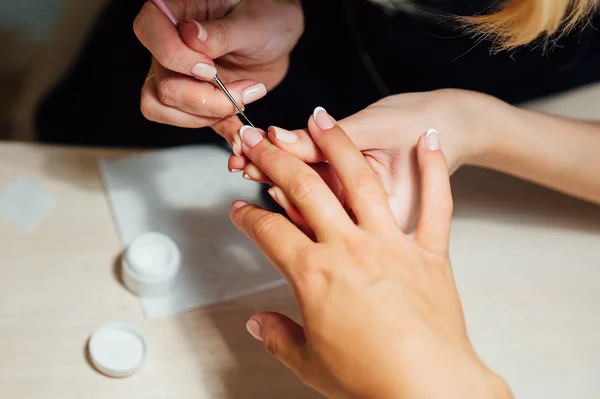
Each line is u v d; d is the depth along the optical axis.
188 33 0.54
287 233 0.49
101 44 0.82
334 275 0.48
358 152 0.51
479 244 0.65
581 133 0.66
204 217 0.63
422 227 0.51
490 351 0.60
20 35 1.10
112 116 0.79
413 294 0.48
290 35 0.62
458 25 0.70
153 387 0.55
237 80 0.58
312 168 0.53
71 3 0.88
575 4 0.57
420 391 0.46
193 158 0.67
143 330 0.58
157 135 0.79
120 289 0.59
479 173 0.70
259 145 0.52
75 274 0.59
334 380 0.48
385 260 0.48
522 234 0.66
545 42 0.61
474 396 0.46
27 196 0.62
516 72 0.78
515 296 0.63
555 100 0.76
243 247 0.62
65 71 0.91
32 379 0.55
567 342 0.61
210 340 0.58
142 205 0.63
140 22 0.55
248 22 0.58
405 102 0.59
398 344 0.46
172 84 0.56
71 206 0.62
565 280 0.64
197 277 0.60
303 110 0.77
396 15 0.77
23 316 0.57
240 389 0.56
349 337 0.47
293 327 0.50
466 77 0.78
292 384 0.57
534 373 0.59
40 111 0.81
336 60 0.80
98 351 0.56
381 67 0.79
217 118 0.58
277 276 0.61
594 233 0.67
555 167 0.66
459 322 0.48
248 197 0.65
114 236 0.61
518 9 0.55
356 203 0.50
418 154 0.53
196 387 0.56
